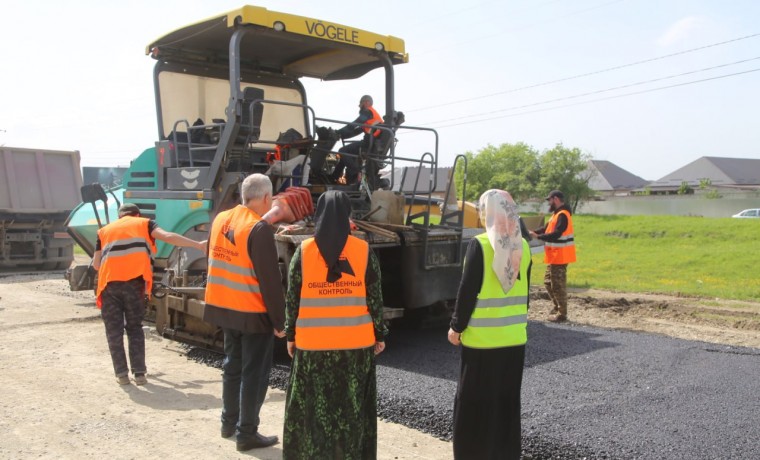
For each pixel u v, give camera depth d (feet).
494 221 11.82
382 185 26.00
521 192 172.24
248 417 13.65
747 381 17.88
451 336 11.90
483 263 11.71
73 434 14.51
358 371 11.09
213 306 13.96
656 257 57.77
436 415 15.14
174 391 17.90
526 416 14.87
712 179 279.08
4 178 46.01
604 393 16.70
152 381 18.84
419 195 27.84
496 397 11.76
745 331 26.91
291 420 11.09
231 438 14.44
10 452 13.39
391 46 25.11
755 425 14.33
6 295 35.29
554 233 27.96
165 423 15.33
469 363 11.76
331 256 10.98
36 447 13.70
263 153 26.43
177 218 23.48
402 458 13.32
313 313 11.03
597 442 13.28
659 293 38.58
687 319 29.89
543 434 13.70
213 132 24.25
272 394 17.70
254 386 13.69
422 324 25.62
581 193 166.30
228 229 14.06
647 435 13.69
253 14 21.06
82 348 22.86
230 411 14.35
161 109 25.11
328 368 10.98
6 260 46.44
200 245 18.37
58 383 18.47
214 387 18.33
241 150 21.94
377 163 25.05
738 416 14.92
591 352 21.27
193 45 25.30
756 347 23.21
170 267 23.94
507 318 11.83
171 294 22.58
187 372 19.88
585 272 49.85
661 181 293.43
